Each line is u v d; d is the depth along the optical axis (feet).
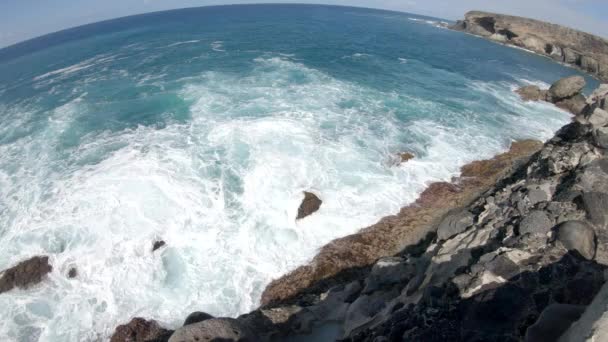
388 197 61.21
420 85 117.70
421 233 53.26
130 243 51.24
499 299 25.57
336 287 45.01
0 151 71.92
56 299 46.01
